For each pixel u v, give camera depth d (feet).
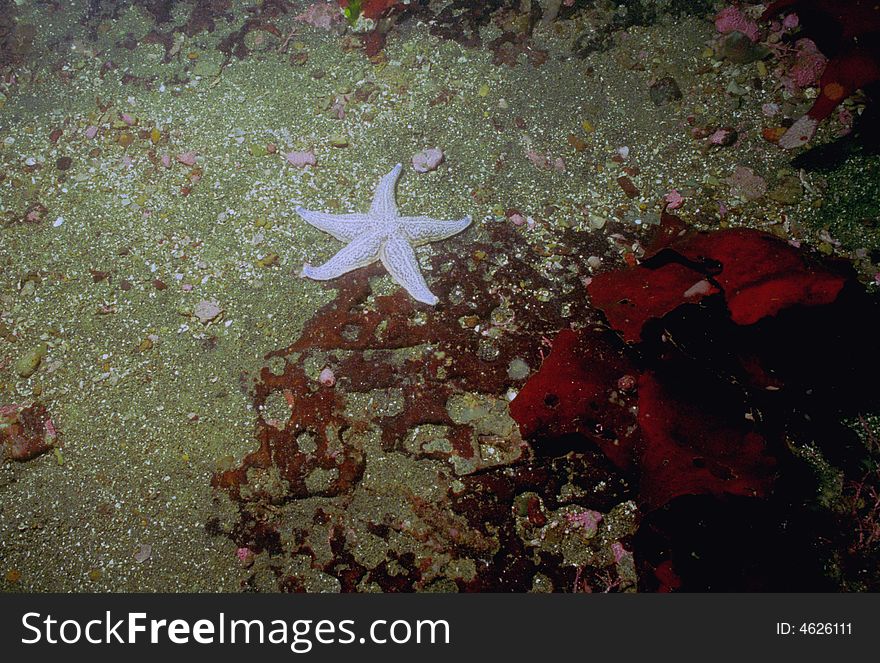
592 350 2.02
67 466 2.13
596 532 2.02
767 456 1.85
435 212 2.38
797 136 2.44
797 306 1.93
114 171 2.47
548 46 2.62
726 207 2.38
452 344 2.19
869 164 2.38
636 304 2.02
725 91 2.53
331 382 2.15
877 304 2.18
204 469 2.10
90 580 2.03
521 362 2.16
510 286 2.26
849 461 2.07
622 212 2.38
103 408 2.17
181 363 2.21
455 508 2.04
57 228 2.39
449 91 2.55
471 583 1.99
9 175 2.48
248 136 2.50
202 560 2.03
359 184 2.42
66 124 2.56
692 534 1.94
